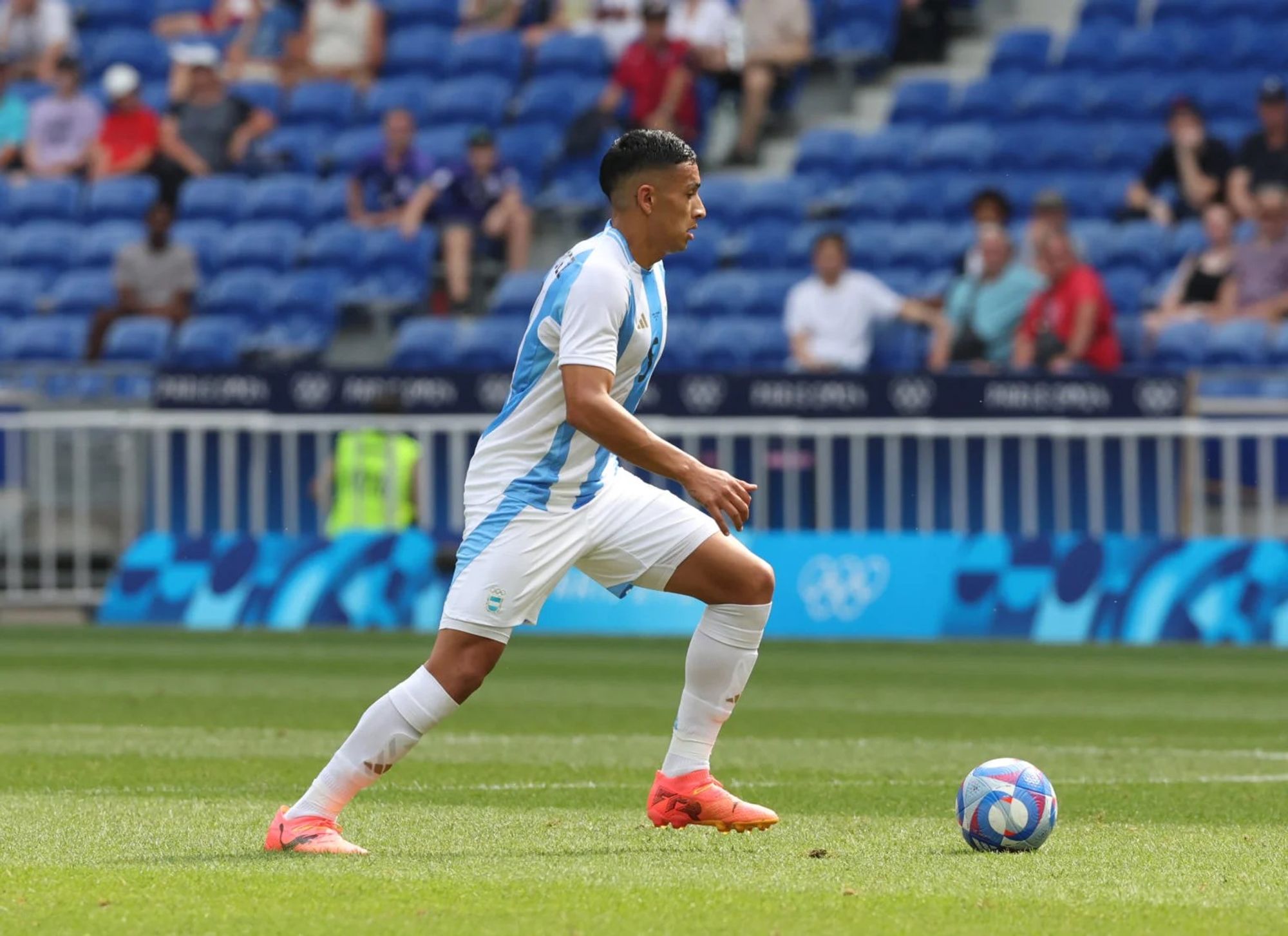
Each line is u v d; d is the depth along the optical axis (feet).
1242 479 170.71
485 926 45.70
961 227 216.74
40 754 89.81
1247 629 161.17
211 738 97.60
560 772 84.43
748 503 58.75
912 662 145.69
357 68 258.16
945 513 174.19
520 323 213.05
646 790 77.46
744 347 207.00
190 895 50.16
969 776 60.03
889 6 246.27
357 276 227.81
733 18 252.01
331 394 183.93
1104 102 229.04
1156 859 57.47
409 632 173.27
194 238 236.22
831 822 67.31
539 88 247.50
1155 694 122.42
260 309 226.58
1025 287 191.31
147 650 153.99
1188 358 192.65
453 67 256.73
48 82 266.36
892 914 47.42
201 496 184.55
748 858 57.77
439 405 182.39
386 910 47.91
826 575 172.35
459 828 65.26
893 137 230.68
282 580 180.24
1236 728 104.42
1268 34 232.53
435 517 181.57
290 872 54.49
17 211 245.86
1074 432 170.40
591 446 60.39
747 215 226.38
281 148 249.14
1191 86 228.63
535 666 142.82
